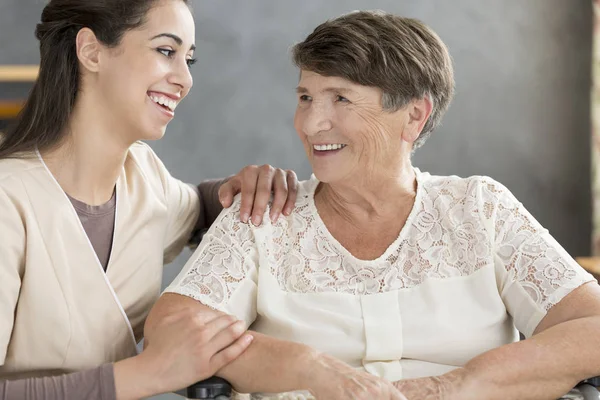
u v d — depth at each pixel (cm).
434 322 207
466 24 509
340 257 213
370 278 211
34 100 207
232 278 209
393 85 201
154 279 224
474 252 212
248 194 220
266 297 210
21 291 198
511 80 512
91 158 207
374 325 207
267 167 229
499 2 508
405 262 213
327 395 181
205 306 202
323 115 203
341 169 206
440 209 216
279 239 215
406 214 216
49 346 201
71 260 203
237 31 505
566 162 517
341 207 215
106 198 214
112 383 185
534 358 188
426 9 507
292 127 514
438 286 210
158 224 227
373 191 211
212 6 501
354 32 198
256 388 188
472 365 189
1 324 193
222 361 189
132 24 200
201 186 260
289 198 220
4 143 207
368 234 215
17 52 491
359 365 210
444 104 214
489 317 209
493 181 221
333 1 507
